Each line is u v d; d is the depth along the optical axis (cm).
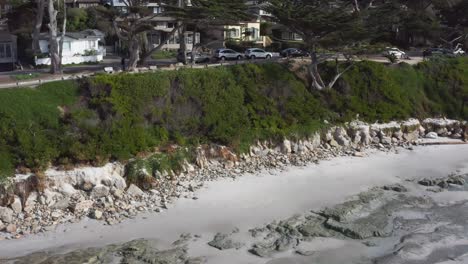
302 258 2925
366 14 5675
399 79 6172
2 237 3091
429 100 6172
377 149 5131
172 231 3228
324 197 3828
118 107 4338
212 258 2895
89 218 3372
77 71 6053
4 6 9156
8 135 3750
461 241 3175
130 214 3447
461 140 5547
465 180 4266
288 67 5734
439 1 8400
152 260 2839
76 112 4172
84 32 8906
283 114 5162
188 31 8219
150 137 4334
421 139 5516
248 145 4681
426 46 9169
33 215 3359
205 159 4403
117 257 2888
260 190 3944
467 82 6431
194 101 4788
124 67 5991
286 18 5216
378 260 2917
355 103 5612
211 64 5909
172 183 3991
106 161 3931
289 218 3438
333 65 5975
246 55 7625
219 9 5669
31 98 4131
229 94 5044
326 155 4862
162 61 7262
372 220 3406
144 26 5888
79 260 2828
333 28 5272
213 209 3566
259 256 2933
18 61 7431
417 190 4053
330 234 3219
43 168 3666
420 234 3253
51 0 5678
